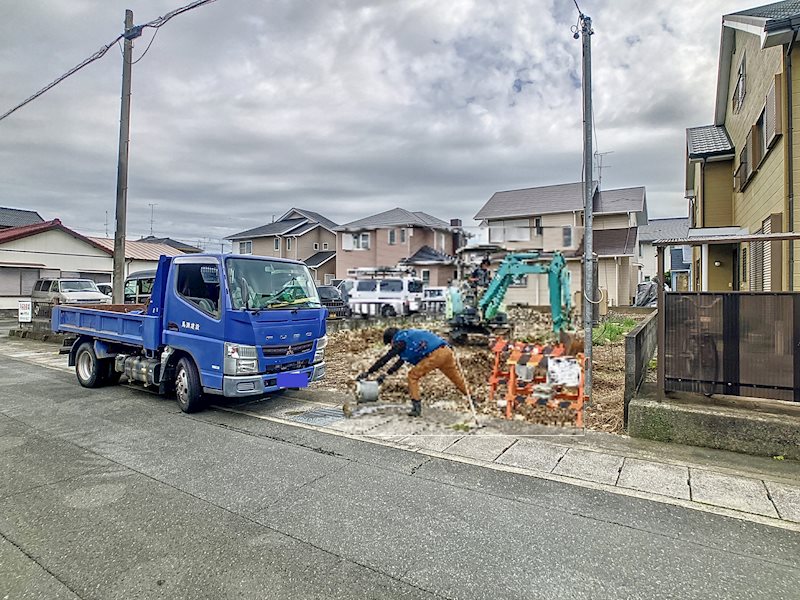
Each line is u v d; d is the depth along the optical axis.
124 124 12.33
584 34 5.86
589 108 5.91
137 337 6.95
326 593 2.52
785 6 10.08
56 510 3.48
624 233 24.55
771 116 9.23
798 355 4.39
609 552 2.89
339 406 6.48
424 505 3.52
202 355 5.95
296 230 39.59
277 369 6.08
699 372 4.77
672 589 2.54
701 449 4.55
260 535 3.12
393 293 20.91
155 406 6.62
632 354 5.18
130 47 12.12
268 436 5.22
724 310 4.66
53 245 24.86
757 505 3.47
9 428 5.56
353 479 4.02
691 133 15.94
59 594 2.52
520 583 2.59
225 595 2.50
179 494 3.75
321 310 6.78
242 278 6.02
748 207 11.74
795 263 8.12
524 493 3.71
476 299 13.29
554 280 10.59
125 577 2.67
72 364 8.34
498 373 6.67
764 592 2.52
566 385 5.42
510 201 26.77
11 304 23.28
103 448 4.84
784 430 4.27
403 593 2.51
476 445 4.82
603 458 4.39
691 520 3.27
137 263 28.92
